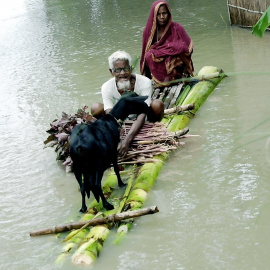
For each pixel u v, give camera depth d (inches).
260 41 367.9
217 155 208.4
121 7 559.8
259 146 210.2
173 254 151.3
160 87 277.7
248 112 246.5
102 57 378.6
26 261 155.4
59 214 181.2
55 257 155.3
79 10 576.4
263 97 262.8
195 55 352.8
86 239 157.2
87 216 171.5
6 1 678.5
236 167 197.0
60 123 216.4
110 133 177.0
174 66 274.8
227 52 350.6
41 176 212.5
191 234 159.8
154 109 215.3
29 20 557.0
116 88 217.6
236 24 416.8
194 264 145.9
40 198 194.5
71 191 197.3
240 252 148.6
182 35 279.7
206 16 463.8
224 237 156.4
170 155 214.2
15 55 422.3
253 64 318.3
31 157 231.8
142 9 535.5
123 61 209.5
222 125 236.2
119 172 201.6
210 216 167.9
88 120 212.5
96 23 499.5
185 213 171.5
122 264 149.0
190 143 222.2
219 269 142.5
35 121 273.9
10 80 355.3
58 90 318.0
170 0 550.6
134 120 223.9
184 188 187.2
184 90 273.4
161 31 282.0
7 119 282.8
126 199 180.1
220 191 182.1
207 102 266.7
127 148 205.9
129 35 433.1
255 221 162.2
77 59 383.6
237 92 275.7
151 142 209.9
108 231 163.0
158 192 186.2
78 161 168.4
